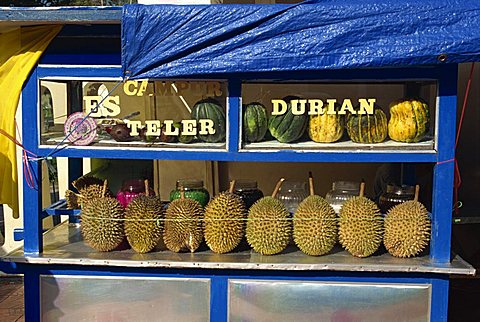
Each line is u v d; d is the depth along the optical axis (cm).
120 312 287
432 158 279
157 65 258
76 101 328
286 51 254
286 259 282
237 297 282
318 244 282
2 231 504
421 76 277
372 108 287
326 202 296
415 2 249
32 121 287
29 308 289
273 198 297
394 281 279
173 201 300
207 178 437
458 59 248
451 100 275
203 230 290
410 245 281
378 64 250
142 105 293
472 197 457
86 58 284
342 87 330
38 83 285
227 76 281
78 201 333
